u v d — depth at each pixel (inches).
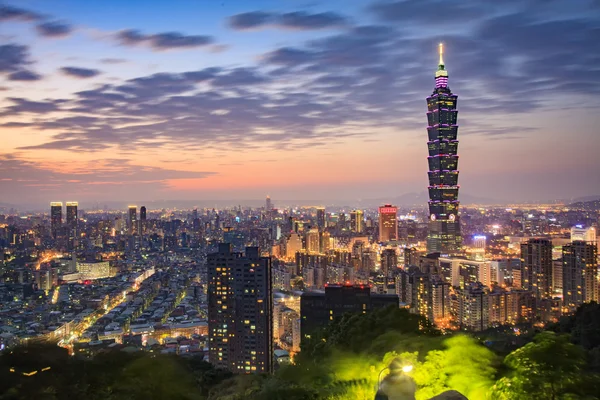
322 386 1139.9
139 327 7480.3
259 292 5049.2
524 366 814.5
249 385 1549.0
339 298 4389.8
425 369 957.2
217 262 5118.1
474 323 6929.1
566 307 7485.2
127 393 1226.0
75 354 1251.8
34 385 1072.2
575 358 806.5
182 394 1387.8
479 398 924.0
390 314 1651.1
